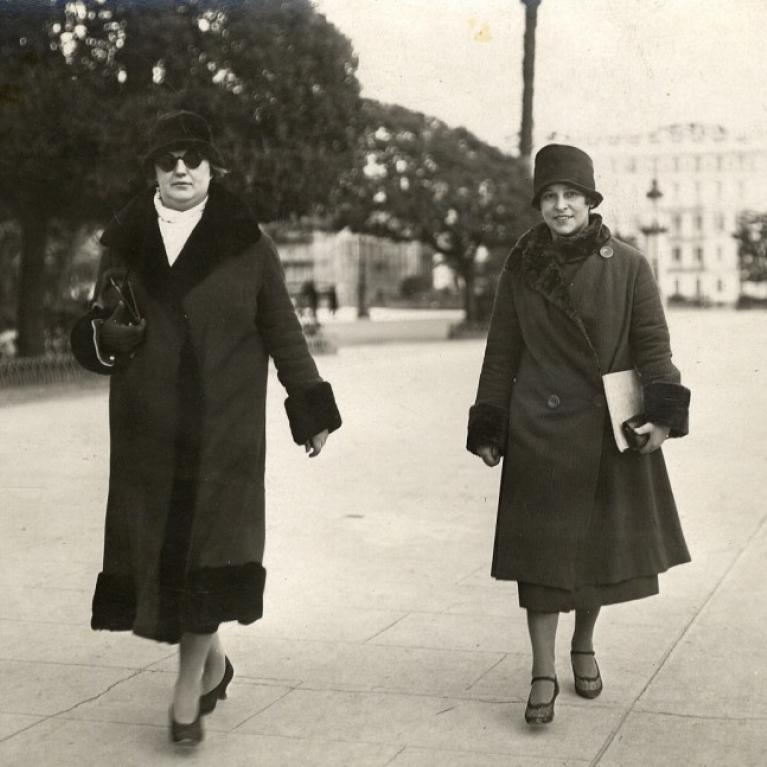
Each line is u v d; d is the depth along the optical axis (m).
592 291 3.68
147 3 15.38
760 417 11.53
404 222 32.25
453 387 15.61
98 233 21.61
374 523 6.92
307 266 65.62
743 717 3.72
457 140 31.50
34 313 18.73
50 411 13.84
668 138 74.12
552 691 3.63
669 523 3.82
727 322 34.97
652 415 3.61
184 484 3.39
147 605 3.36
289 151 16.98
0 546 6.37
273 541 6.44
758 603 5.04
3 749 3.50
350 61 17.14
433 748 3.48
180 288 3.46
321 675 4.19
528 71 16.64
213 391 3.43
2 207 17.75
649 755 3.42
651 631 4.67
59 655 4.46
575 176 3.66
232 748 3.50
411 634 4.69
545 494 3.65
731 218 78.88
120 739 3.58
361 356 22.22
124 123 15.42
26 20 15.12
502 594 5.30
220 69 16.14
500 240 32.41
